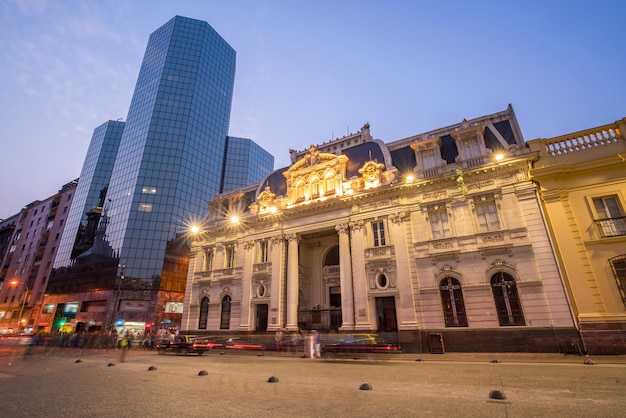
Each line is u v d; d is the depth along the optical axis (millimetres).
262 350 28047
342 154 34344
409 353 22609
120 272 63125
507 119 27953
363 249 28062
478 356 18984
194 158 82188
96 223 75250
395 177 29453
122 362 18172
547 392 8125
